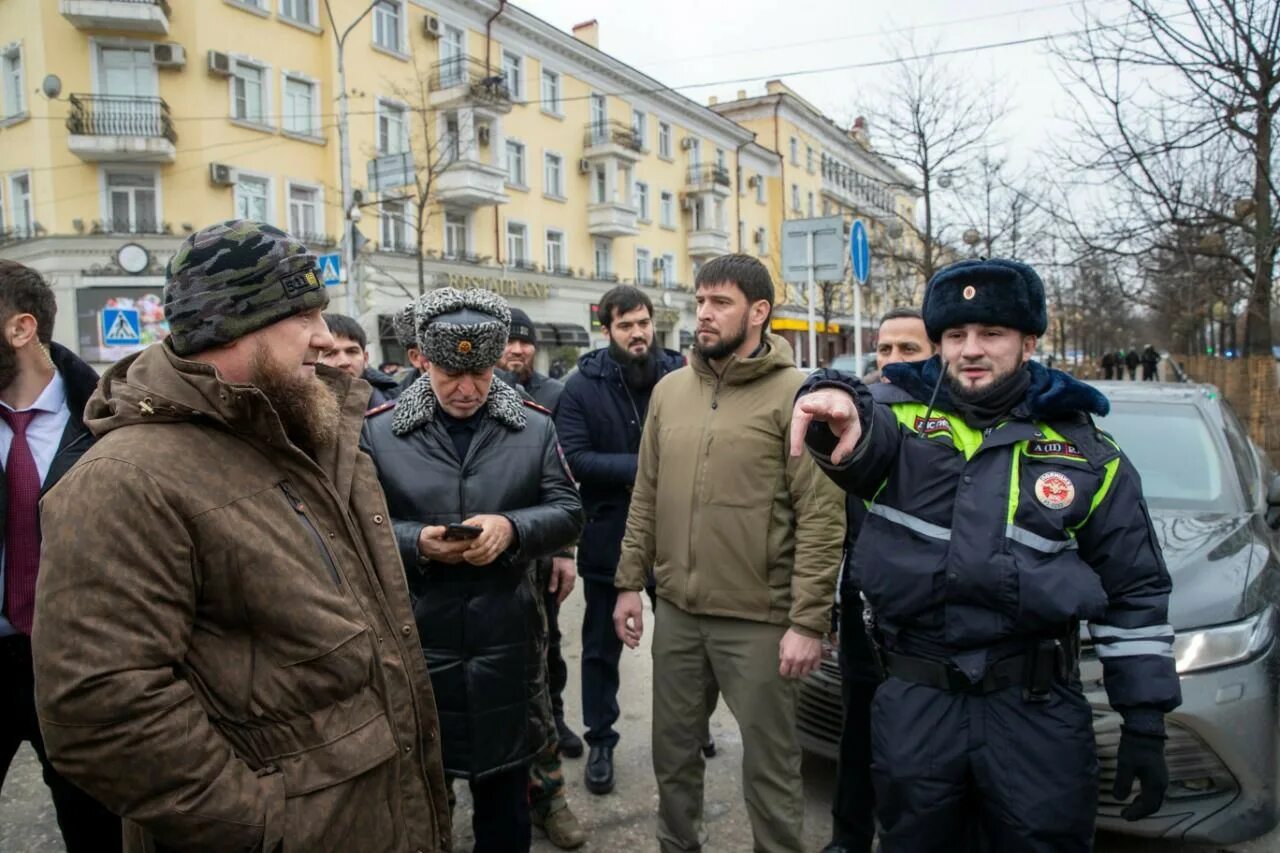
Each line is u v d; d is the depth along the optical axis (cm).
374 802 142
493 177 2336
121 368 147
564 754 348
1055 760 163
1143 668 163
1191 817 243
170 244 1789
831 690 300
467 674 210
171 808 120
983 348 172
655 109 3209
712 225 3441
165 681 123
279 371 143
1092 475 166
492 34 2452
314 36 2017
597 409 337
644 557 264
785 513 233
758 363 234
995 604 164
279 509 139
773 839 232
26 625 203
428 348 209
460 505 216
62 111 1745
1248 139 718
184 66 1775
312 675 136
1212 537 302
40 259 1784
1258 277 786
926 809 169
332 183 2045
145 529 124
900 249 2202
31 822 294
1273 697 249
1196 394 405
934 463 175
